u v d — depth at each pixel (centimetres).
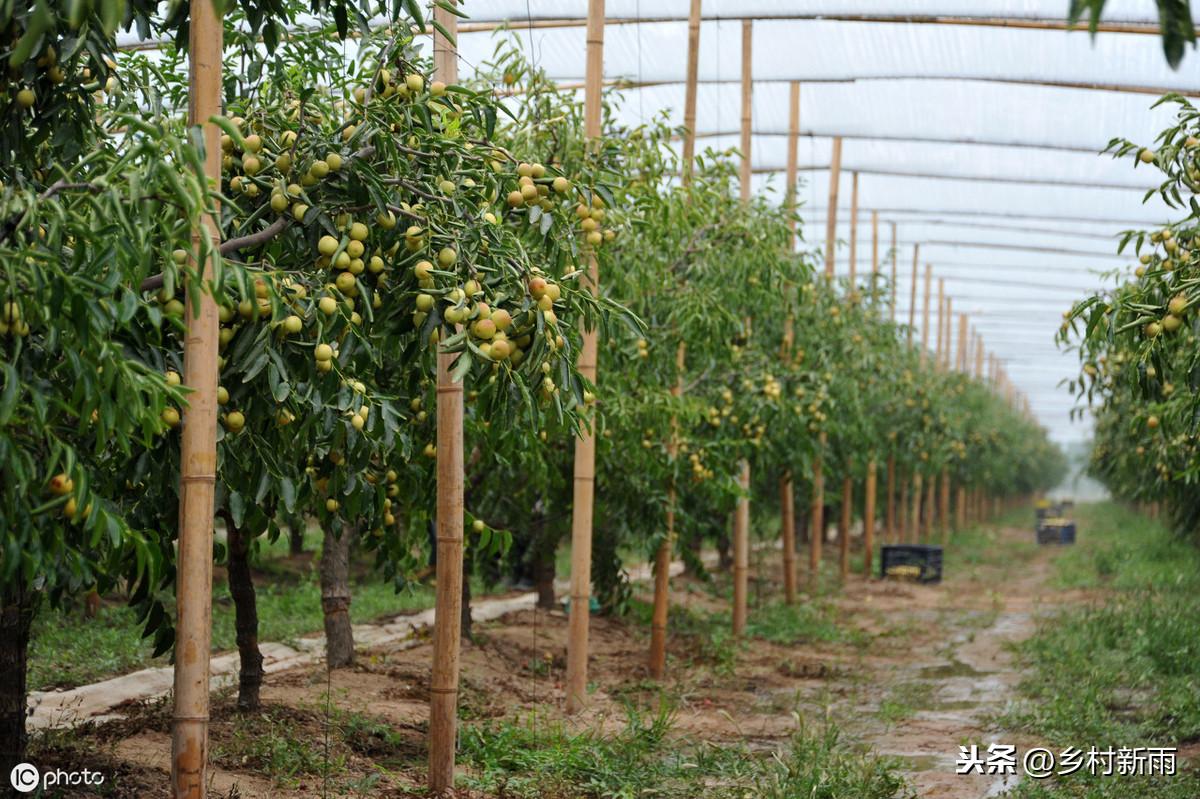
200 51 421
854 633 1402
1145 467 1198
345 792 594
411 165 515
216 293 360
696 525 1228
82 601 1021
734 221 1034
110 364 357
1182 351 763
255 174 487
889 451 2153
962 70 1368
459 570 614
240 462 479
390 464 612
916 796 683
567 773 685
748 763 735
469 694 876
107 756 583
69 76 445
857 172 1864
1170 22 271
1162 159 610
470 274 488
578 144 791
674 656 1174
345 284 475
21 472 340
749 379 1184
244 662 705
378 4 482
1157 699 957
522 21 1266
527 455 744
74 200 387
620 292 892
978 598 1869
